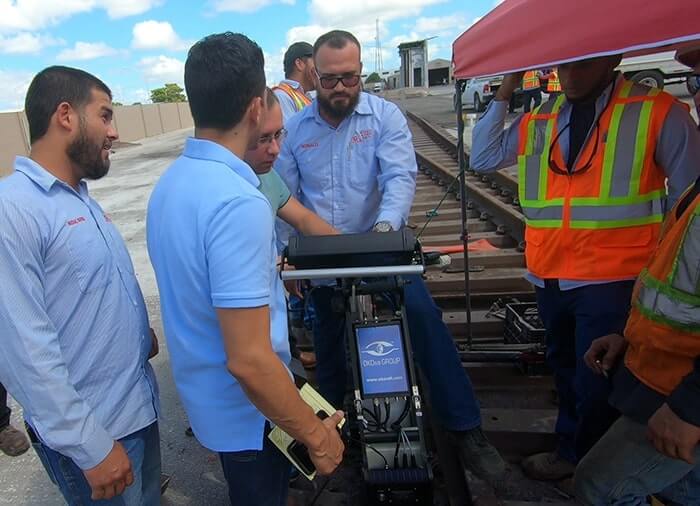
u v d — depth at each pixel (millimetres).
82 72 1569
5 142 19938
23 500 2611
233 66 1305
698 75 1753
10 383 1420
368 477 2037
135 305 1714
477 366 3180
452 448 2584
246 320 1251
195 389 1464
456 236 5539
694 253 1367
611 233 2051
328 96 2379
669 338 1450
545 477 2410
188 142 1400
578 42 1514
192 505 2492
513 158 2461
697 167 1877
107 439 1509
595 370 2010
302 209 2311
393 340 2039
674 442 1393
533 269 2318
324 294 2617
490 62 2180
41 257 1438
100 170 1618
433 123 17000
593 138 2033
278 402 1298
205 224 1271
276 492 1624
